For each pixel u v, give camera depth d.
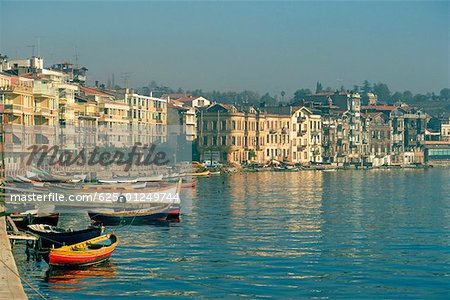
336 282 51.78
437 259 59.94
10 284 43.69
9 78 133.00
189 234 72.81
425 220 88.50
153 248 63.84
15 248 60.56
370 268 56.28
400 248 65.38
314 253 62.22
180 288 49.81
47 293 47.97
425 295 48.84
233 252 62.34
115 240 58.66
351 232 76.19
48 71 156.38
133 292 48.66
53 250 52.41
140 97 184.00
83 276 52.31
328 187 152.38
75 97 158.88
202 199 116.38
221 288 49.94
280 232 75.44
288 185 157.50
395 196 128.50
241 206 104.31
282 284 51.09
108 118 168.62
